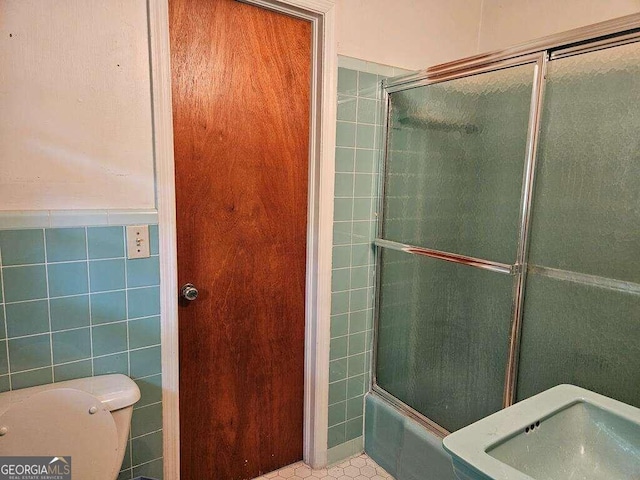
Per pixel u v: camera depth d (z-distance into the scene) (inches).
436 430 70.1
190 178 63.1
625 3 64.4
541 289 54.8
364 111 74.2
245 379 73.2
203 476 71.1
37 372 50.6
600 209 48.4
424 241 71.5
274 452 78.7
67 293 51.4
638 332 46.3
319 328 75.4
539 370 55.8
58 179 49.9
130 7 51.8
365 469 79.9
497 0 82.0
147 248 55.8
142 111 53.9
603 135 47.6
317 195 72.6
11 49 45.8
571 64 49.6
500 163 58.4
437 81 66.2
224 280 68.4
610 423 41.8
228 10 63.0
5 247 47.3
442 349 69.3
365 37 72.2
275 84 68.6
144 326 57.1
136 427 58.2
